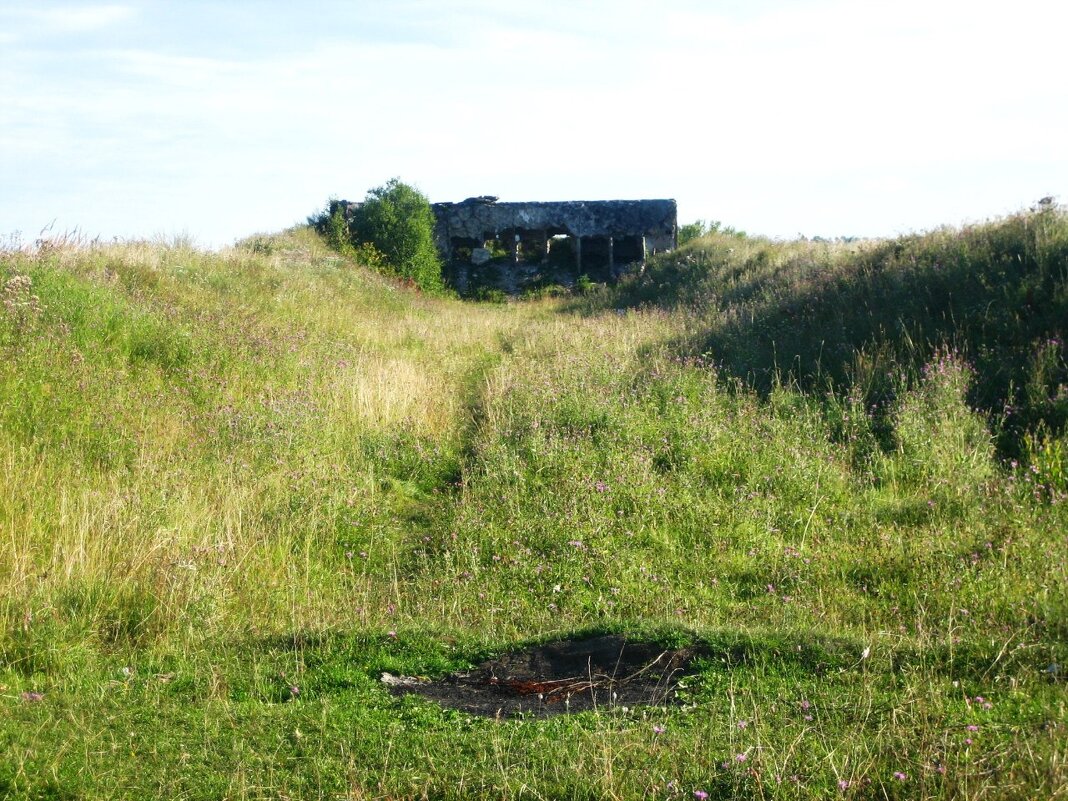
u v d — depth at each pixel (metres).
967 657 5.02
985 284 11.34
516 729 4.62
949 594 6.14
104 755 4.42
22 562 6.50
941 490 8.05
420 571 7.79
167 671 5.54
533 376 13.30
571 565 7.54
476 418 12.59
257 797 4.09
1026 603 5.75
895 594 6.47
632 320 18.55
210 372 12.20
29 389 9.98
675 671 5.26
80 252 16.22
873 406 10.22
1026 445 8.70
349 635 5.95
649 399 11.59
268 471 9.43
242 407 11.12
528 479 9.44
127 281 15.59
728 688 4.92
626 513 8.48
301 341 14.61
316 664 5.62
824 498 8.38
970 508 7.65
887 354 11.29
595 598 7.03
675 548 7.78
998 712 4.41
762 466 9.12
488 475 9.59
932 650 5.13
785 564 7.20
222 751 4.48
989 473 8.28
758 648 5.35
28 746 4.47
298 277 20.27
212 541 7.59
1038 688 4.64
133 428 9.80
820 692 4.79
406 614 6.79
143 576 6.61
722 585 7.07
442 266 34.03
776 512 8.23
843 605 6.41
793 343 12.88
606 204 34.34
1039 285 10.85
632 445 9.97
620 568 7.39
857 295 13.23
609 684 5.21
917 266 12.87
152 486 8.33
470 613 6.84
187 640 5.98
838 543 7.51
